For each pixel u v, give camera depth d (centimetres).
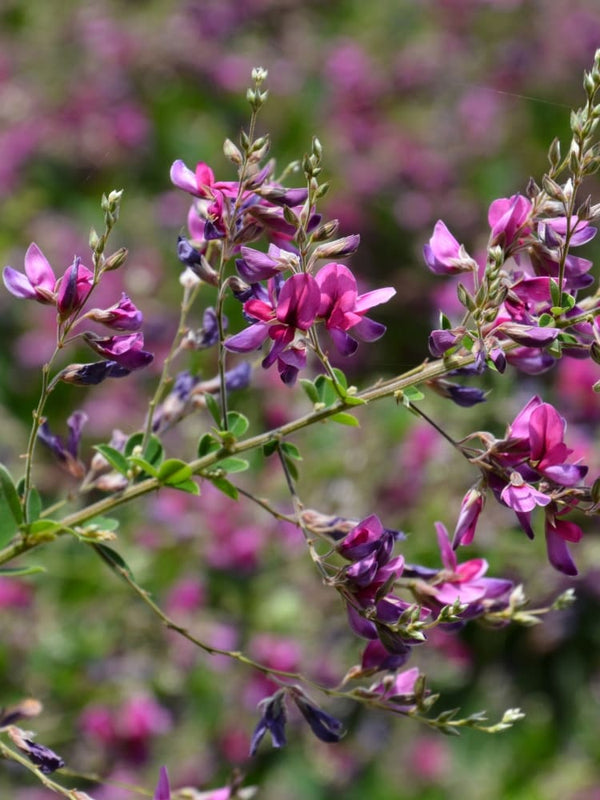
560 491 53
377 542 53
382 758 92
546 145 146
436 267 54
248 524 94
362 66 152
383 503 95
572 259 53
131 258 122
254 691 90
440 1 167
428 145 141
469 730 94
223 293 54
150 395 109
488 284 52
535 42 156
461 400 55
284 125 146
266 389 100
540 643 95
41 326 114
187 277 58
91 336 54
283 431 54
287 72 152
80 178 135
